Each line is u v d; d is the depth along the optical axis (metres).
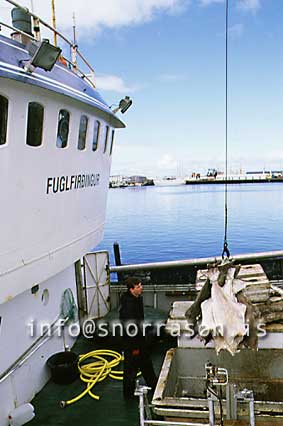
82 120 6.06
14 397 5.38
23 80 4.32
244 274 6.27
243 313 3.79
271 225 39.09
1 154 4.28
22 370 5.61
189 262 9.81
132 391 5.79
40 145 4.96
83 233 6.43
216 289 3.92
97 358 7.02
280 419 4.02
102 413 5.52
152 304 8.72
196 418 4.14
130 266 9.87
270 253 10.42
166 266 9.81
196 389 5.52
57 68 5.60
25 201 4.70
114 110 7.60
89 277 8.16
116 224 42.34
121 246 30.31
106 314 8.25
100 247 30.16
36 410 5.61
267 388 5.45
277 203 62.03
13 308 5.50
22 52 4.66
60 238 5.57
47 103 4.93
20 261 4.63
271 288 6.17
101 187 7.42
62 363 6.57
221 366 5.57
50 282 6.60
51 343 6.60
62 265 5.62
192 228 38.50
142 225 41.31
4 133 4.32
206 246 29.77
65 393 6.02
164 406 4.29
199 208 57.56
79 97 5.62
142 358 5.77
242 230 36.59
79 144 6.09
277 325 5.59
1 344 5.23
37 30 5.30
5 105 4.26
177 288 8.71
